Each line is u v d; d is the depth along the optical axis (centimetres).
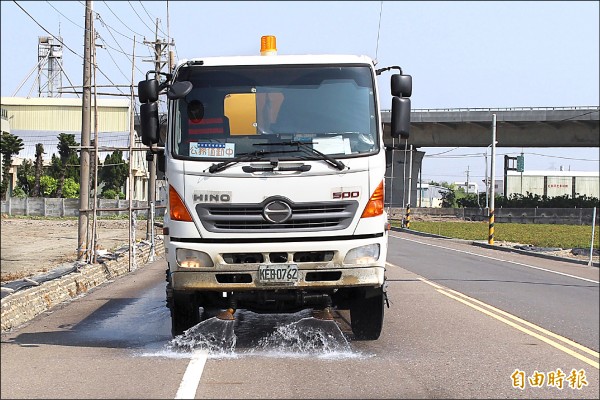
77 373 753
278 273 800
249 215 802
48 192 5538
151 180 2598
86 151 1773
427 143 6394
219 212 805
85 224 1753
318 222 808
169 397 657
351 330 981
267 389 689
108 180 5809
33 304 1170
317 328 966
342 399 658
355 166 815
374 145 833
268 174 804
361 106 843
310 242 802
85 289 1504
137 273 1931
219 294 859
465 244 3903
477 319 1147
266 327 1042
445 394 683
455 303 1338
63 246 2762
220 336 895
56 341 940
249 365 795
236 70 843
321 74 848
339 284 813
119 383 709
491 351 891
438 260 2583
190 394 666
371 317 920
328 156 814
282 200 802
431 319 1139
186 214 808
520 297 1488
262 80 841
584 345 955
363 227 815
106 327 1052
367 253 814
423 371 775
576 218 6575
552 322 1154
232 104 831
